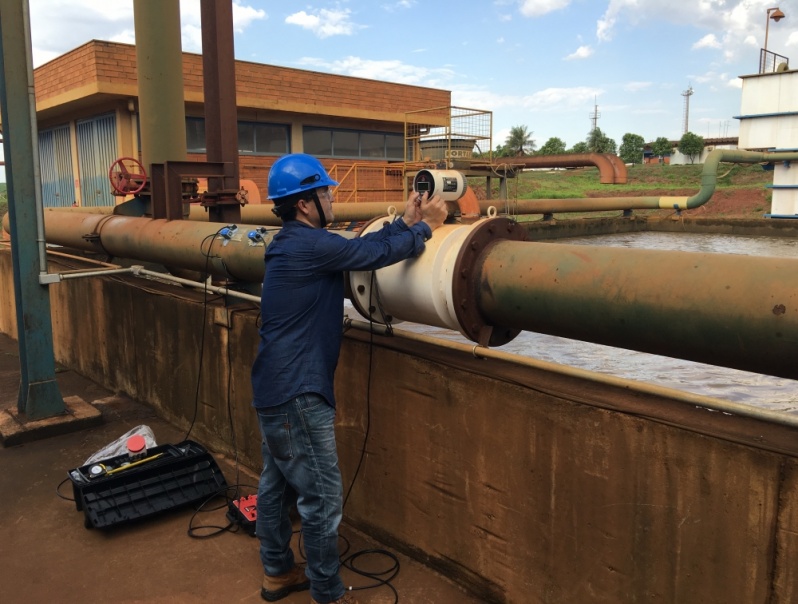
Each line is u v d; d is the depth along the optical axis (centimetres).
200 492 378
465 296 269
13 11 463
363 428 333
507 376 266
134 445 384
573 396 241
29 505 386
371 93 1956
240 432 433
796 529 188
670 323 210
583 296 232
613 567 233
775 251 1583
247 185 1255
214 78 544
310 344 246
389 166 1897
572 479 242
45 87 1636
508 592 272
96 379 625
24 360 502
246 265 401
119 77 1427
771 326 187
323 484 251
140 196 650
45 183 1952
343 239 245
